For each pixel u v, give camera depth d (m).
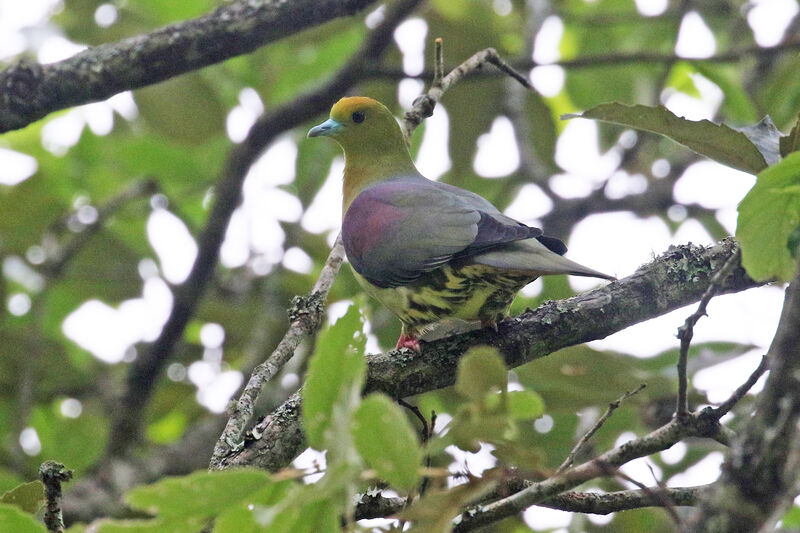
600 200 16.88
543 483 5.99
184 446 14.02
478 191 17.19
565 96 18.42
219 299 16.08
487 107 16.05
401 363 8.52
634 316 8.50
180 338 14.17
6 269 16.31
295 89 17.14
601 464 5.63
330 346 4.98
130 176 16.78
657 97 14.83
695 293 8.48
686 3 16.25
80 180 17.12
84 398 15.52
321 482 4.46
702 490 6.75
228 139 17.03
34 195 15.55
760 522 4.79
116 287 16.03
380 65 14.05
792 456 4.76
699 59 14.09
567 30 18.70
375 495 7.01
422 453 4.75
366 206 10.23
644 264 8.67
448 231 9.23
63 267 14.86
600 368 10.79
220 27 10.09
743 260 6.22
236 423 7.33
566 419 11.42
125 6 16.05
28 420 13.80
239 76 16.97
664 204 16.77
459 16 16.83
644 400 11.04
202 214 17.36
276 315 15.09
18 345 14.39
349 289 14.87
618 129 17.48
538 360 10.80
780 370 4.79
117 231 16.67
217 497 4.89
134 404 14.23
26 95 9.83
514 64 14.90
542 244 9.31
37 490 6.17
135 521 5.04
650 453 6.26
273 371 7.74
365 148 12.11
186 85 15.16
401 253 9.41
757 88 16.80
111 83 10.01
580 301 8.67
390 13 13.69
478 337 8.66
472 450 5.13
